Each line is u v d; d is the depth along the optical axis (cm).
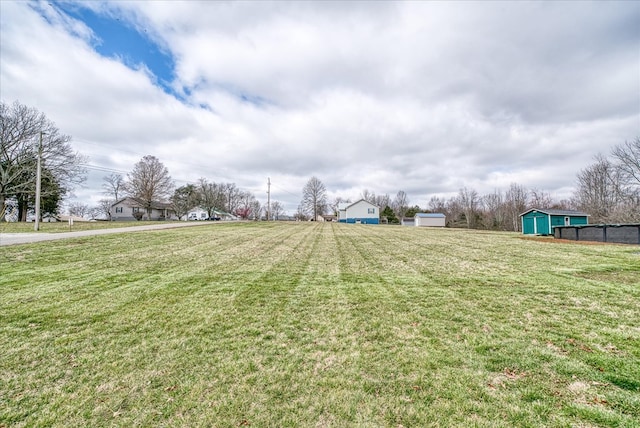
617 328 369
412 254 1072
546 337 346
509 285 596
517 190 4778
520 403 226
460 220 5572
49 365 284
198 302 489
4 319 401
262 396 238
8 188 2706
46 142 2722
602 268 755
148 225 2448
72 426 203
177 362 293
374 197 8219
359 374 271
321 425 204
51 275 654
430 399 233
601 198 3177
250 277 677
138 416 213
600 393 236
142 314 428
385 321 408
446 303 486
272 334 364
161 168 4962
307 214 7131
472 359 297
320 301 502
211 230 2059
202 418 211
